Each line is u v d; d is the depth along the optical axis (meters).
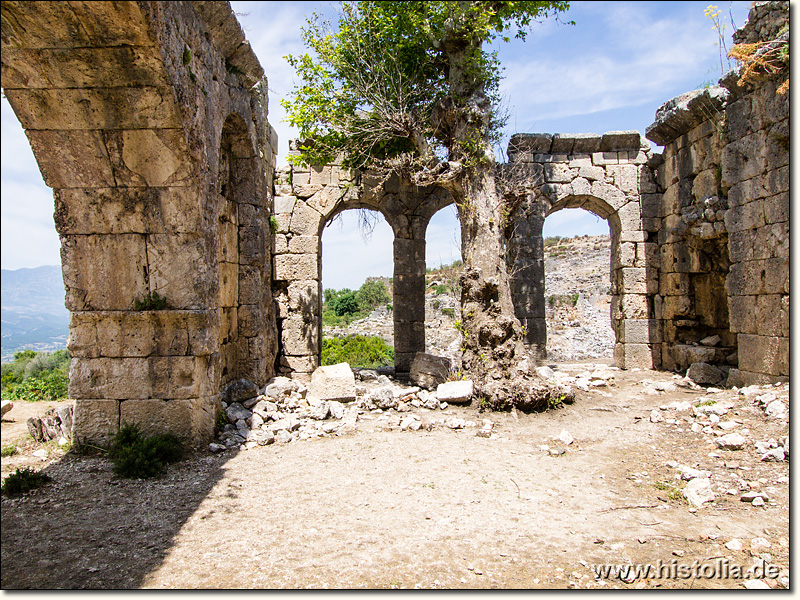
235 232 9.84
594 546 4.41
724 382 11.08
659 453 6.85
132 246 6.82
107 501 5.37
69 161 6.50
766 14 9.14
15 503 5.30
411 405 9.40
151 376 6.86
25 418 9.44
